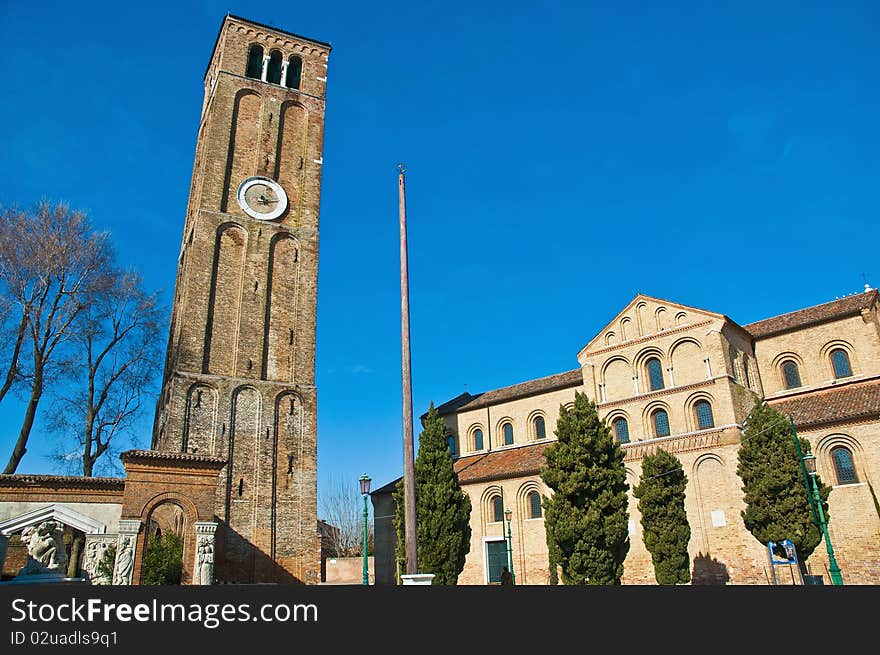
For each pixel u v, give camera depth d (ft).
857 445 131.23
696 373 156.56
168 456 113.19
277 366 178.81
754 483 121.49
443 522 153.07
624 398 167.12
